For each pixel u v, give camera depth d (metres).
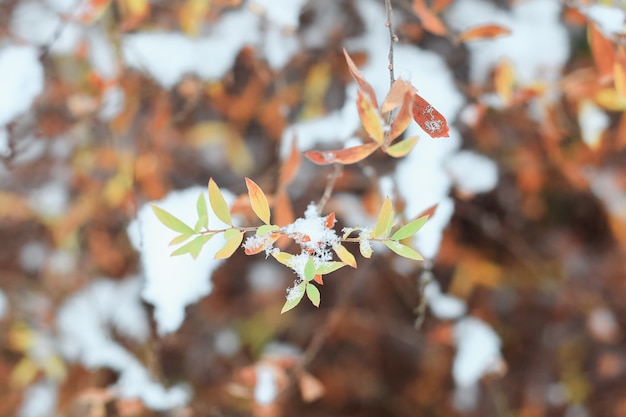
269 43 0.87
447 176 0.82
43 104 0.93
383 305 1.18
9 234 1.11
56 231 1.06
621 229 1.13
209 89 0.91
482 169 0.88
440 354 1.21
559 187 1.19
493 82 0.86
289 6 0.80
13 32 0.83
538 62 0.87
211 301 1.13
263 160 1.10
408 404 1.24
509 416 1.05
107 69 0.90
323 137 0.88
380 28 0.88
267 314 1.18
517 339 1.21
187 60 0.85
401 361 1.26
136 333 0.99
